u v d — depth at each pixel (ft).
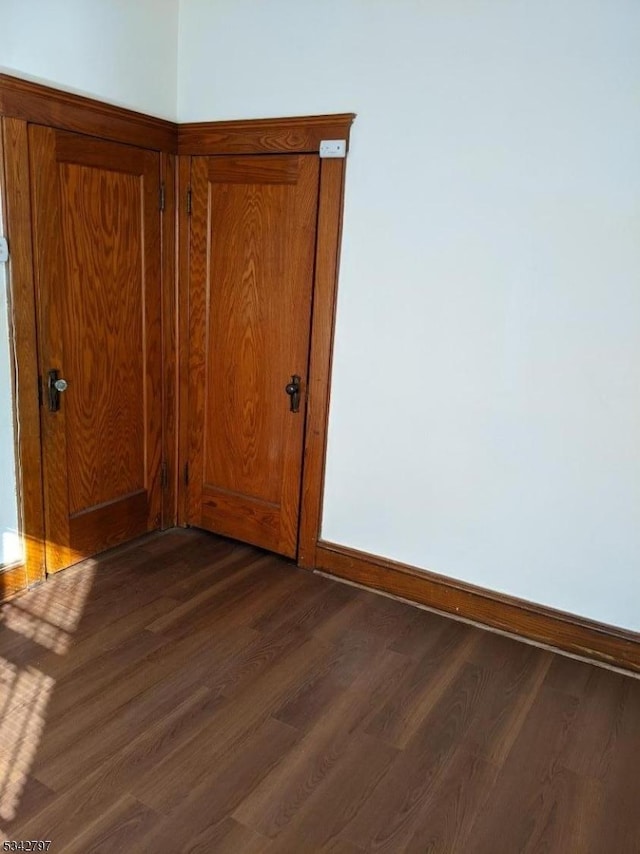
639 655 8.61
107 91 9.43
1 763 6.52
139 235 10.49
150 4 9.78
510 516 9.18
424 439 9.60
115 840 5.77
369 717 7.50
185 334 11.39
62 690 7.63
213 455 11.62
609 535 8.59
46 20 8.43
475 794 6.51
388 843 5.90
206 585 10.21
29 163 8.63
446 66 8.45
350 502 10.43
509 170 8.32
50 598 9.57
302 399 10.45
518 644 9.15
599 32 7.56
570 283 8.21
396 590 10.21
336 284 9.81
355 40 8.96
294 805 6.25
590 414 8.39
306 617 9.50
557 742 7.27
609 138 7.72
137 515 11.51
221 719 7.33
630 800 6.53
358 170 9.32
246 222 10.36
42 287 9.12
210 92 10.29
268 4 9.48
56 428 9.73
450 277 8.95
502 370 8.84
